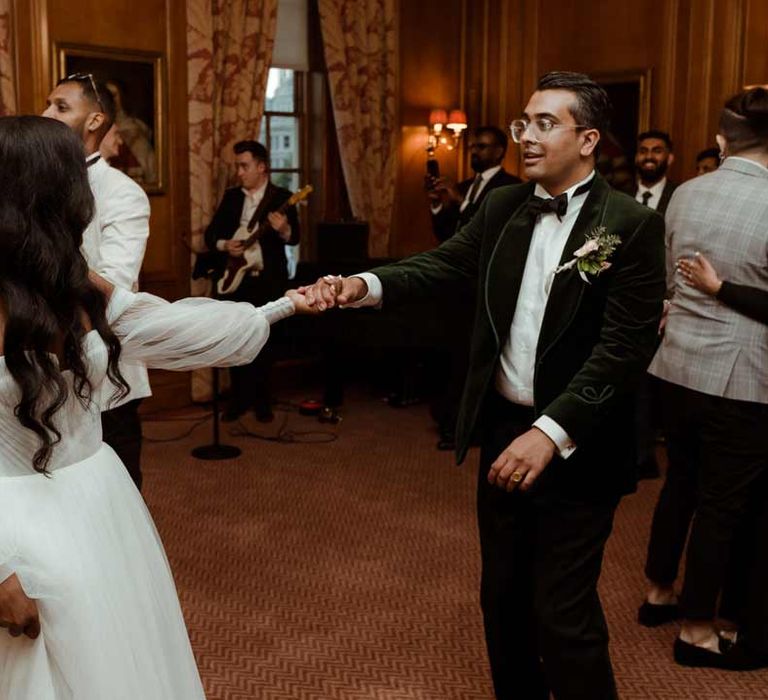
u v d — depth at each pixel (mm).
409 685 3246
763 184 3180
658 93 7645
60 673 1852
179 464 5758
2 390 1767
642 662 3418
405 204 8672
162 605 2100
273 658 3414
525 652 2754
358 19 7996
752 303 3119
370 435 6504
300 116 8102
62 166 1800
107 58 6570
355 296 2527
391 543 4551
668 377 3379
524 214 2561
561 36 8242
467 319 5941
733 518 3275
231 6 7156
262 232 6555
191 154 7082
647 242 2371
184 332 2010
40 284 1770
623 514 4988
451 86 8875
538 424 2367
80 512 1897
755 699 3164
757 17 7070
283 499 5168
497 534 2652
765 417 3186
